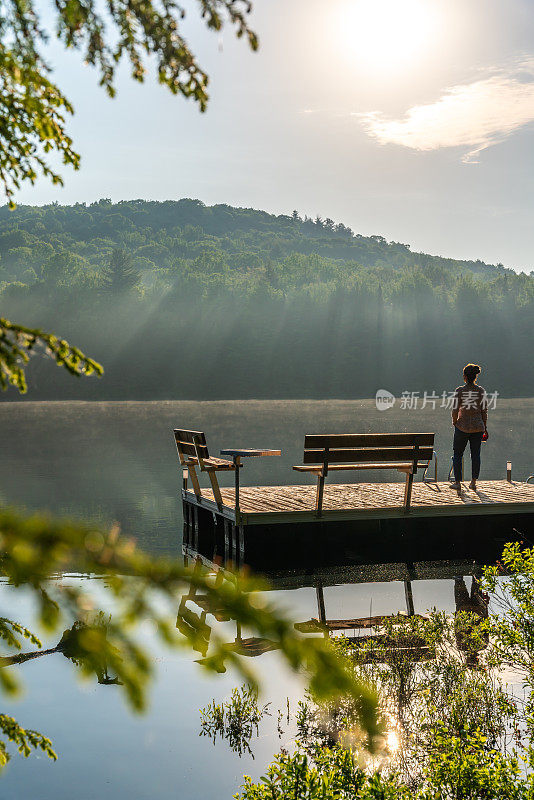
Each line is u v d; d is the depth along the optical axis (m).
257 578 1.11
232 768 4.79
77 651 1.03
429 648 6.47
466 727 4.59
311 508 11.45
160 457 24.98
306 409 65.38
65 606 1.01
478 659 6.25
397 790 3.74
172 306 119.62
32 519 1.00
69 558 1.00
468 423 13.34
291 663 1.03
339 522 11.27
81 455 25.66
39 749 5.11
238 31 1.41
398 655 6.21
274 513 10.98
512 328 122.38
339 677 1.04
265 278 141.50
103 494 16.69
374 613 8.08
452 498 12.50
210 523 12.73
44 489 17.36
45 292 125.38
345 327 118.38
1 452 26.72
